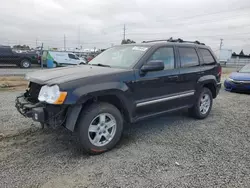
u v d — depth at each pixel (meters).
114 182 2.60
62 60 21.67
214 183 2.61
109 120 3.46
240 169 2.94
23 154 3.25
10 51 19.30
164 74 4.11
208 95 5.34
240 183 2.62
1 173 2.73
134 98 3.67
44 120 3.03
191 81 4.74
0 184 2.50
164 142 3.81
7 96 7.19
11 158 3.11
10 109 5.55
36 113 3.02
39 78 3.31
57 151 3.38
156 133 4.26
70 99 2.95
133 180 2.64
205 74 5.12
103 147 3.36
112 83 3.34
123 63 3.97
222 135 4.22
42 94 3.04
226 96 8.58
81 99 3.04
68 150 3.42
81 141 3.19
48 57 20.83
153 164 3.03
